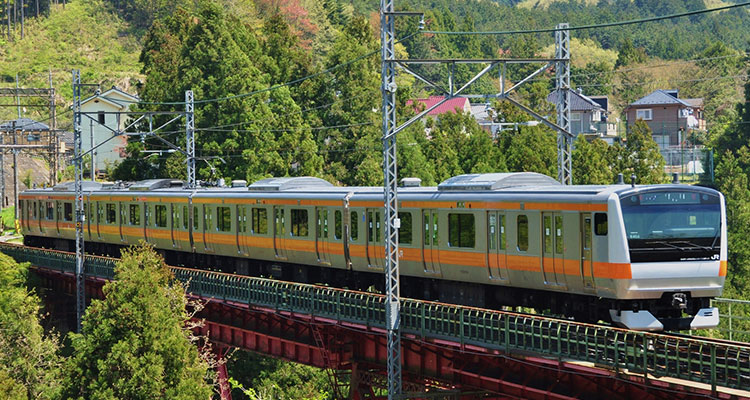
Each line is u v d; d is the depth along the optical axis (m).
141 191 139.25
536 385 70.44
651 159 188.88
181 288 106.56
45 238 177.12
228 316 111.00
